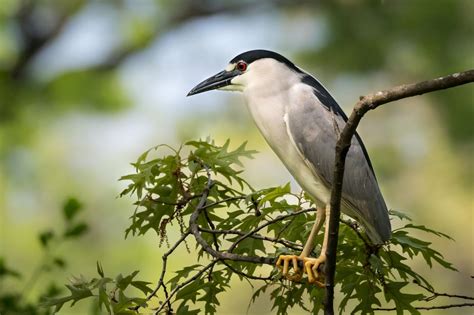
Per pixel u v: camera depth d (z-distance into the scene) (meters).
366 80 14.51
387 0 14.16
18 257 13.30
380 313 10.38
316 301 5.61
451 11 13.84
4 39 15.73
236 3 15.98
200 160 5.55
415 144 14.25
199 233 5.20
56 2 15.91
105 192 13.97
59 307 5.19
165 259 5.21
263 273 12.45
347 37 14.35
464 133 13.54
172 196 5.56
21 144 14.48
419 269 14.10
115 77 15.86
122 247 13.16
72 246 12.92
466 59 13.99
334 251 5.05
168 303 5.20
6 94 15.17
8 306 5.73
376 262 5.32
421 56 14.10
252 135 14.59
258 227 5.31
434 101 13.77
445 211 14.09
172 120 14.92
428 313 12.34
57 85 15.14
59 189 14.10
